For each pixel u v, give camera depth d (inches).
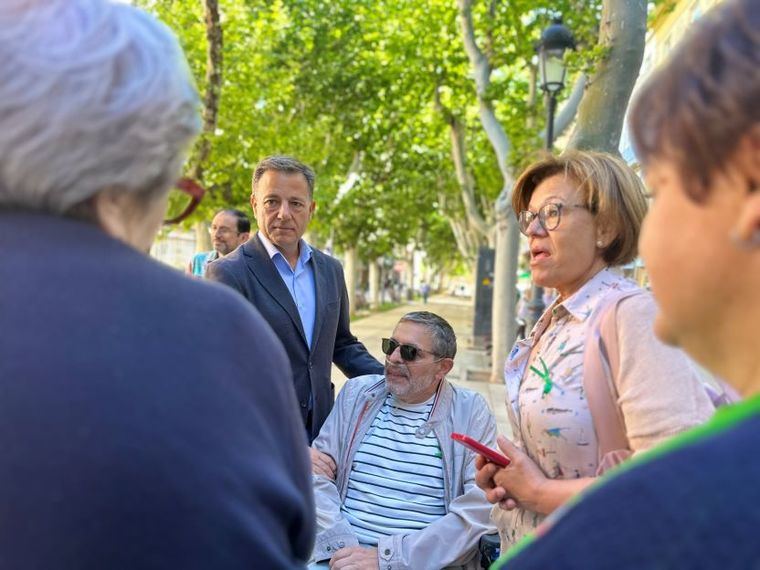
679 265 24.2
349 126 651.5
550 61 272.4
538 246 60.7
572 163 59.7
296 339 107.4
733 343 24.1
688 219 23.7
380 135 676.7
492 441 98.8
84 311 26.5
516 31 382.3
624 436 52.4
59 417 24.4
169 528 24.7
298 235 110.6
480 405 101.1
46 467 24.0
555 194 59.3
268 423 29.9
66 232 28.9
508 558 27.2
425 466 97.1
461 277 2765.7
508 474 57.1
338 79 602.5
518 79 482.3
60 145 27.4
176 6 375.2
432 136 689.6
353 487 99.2
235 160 434.3
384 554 88.3
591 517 20.5
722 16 22.3
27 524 23.8
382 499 96.6
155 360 26.5
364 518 96.3
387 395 103.7
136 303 27.8
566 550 20.4
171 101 30.7
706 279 23.5
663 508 18.6
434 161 783.7
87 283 27.4
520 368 63.8
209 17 257.0
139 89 29.0
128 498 24.3
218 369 28.0
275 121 480.7
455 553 88.0
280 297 106.7
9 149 27.3
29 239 28.1
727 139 21.0
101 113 27.8
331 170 637.3
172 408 25.9
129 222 32.3
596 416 52.4
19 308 26.0
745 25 21.3
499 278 376.5
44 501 23.8
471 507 90.3
